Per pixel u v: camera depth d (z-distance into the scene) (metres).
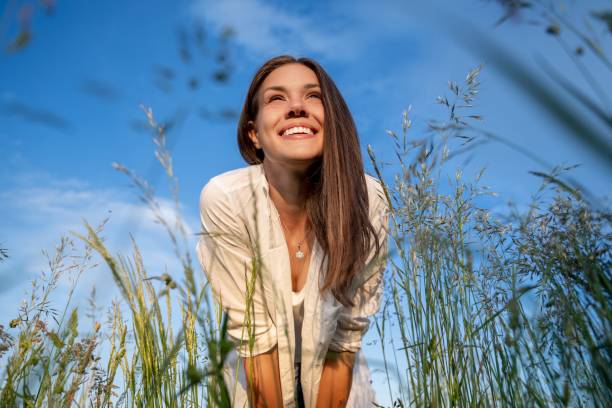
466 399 1.57
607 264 1.32
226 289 2.23
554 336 1.42
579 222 1.45
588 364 1.38
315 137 2.16
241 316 2.15
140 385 1.58
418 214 1.70
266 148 2.21
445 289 1.66
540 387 1.42
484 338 1.65
